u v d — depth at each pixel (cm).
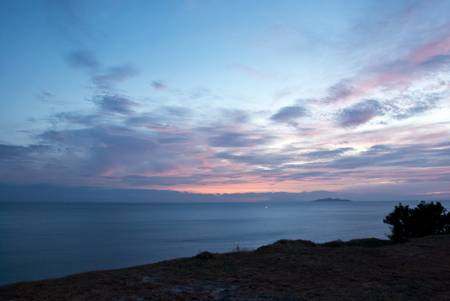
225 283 748
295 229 11762
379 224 13438
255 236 9650
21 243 8394
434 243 1320
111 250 6969
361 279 809
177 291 680
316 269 898
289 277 811
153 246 7562
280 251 1127
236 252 1127
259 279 786
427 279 819
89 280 769
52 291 680
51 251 6938
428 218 1909
